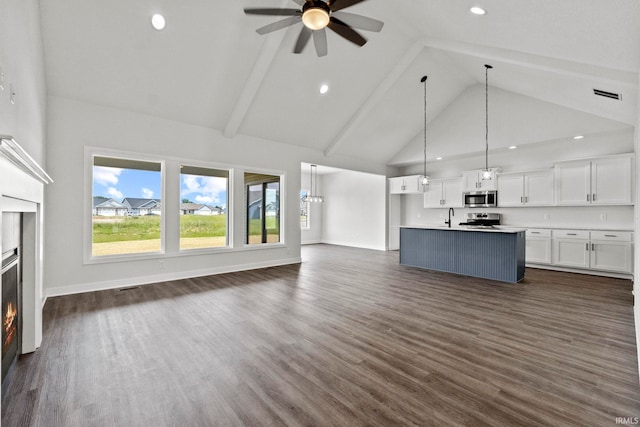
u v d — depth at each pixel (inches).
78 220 157.9
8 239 80.5
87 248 160.9
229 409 67.9
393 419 64.6
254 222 300.2
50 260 150.9
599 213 213.2
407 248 240.1
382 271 220.8
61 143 153.0
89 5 124.3
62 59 139.3
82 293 158.7
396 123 270.8
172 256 189.0
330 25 106.7
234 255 218.8
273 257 240.8
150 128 179.9
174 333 109.1
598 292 163.0
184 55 153.6
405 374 82.3
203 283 182.5
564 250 214.7
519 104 231.3
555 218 232.5
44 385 76.7
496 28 121.3
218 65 164.1
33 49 110.6
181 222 205.2
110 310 132.9
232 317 125.3
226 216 223.9
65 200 154.4
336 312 131.8
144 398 71.7
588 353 93.9
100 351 95.3
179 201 191.8
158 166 192.9
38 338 98.0
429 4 131.6
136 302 144.6
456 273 210.7
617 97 138.9
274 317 125.6
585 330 111.7
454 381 79.0
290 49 169.6
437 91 249.1
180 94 173.5
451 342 102.1
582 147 220.1
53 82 146.4
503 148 248.4
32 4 108.2
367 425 62.8
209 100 183.3
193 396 72.6
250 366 86.6
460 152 266.1
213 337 105.9
